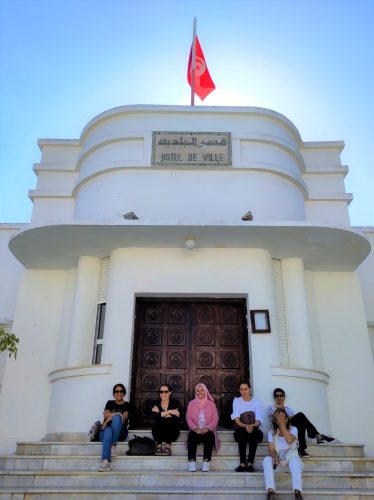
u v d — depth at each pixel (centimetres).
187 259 910
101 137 1066
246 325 905
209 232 857
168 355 889
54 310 982
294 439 636
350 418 889
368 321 1073
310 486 631
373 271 1164
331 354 944
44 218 1107
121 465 671
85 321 914
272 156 1052
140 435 754
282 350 909
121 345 838
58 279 1014
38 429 880
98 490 586
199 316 920
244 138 1046
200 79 1276
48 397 906
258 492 590
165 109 1062
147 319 912
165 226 834
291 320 927
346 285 1009
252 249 923
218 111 1067
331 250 931
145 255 912
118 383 799
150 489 598
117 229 846
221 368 884
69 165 1155
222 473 636
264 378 823
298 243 905
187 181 1012
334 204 1134
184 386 869
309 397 825
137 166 1008
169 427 709
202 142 1038
